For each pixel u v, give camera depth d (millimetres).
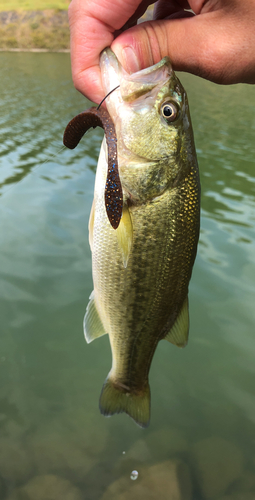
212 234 974
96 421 526
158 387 581
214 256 877
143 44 259
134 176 278
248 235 976
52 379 587
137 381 361
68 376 594
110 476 457
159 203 281
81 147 1785
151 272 296
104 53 259
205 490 448
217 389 577
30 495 435
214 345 651
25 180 1306
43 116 2295
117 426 522
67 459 474
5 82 3199
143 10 283
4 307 708
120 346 337
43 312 707
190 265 306
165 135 277
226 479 458
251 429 517
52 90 3029
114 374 357
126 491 443
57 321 689
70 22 255
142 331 328
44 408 539
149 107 273
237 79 270
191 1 267
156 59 266
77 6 248
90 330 325
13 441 490
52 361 617
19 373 592
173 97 274
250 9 252
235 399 560
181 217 286
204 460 477
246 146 1927
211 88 3662
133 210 280
